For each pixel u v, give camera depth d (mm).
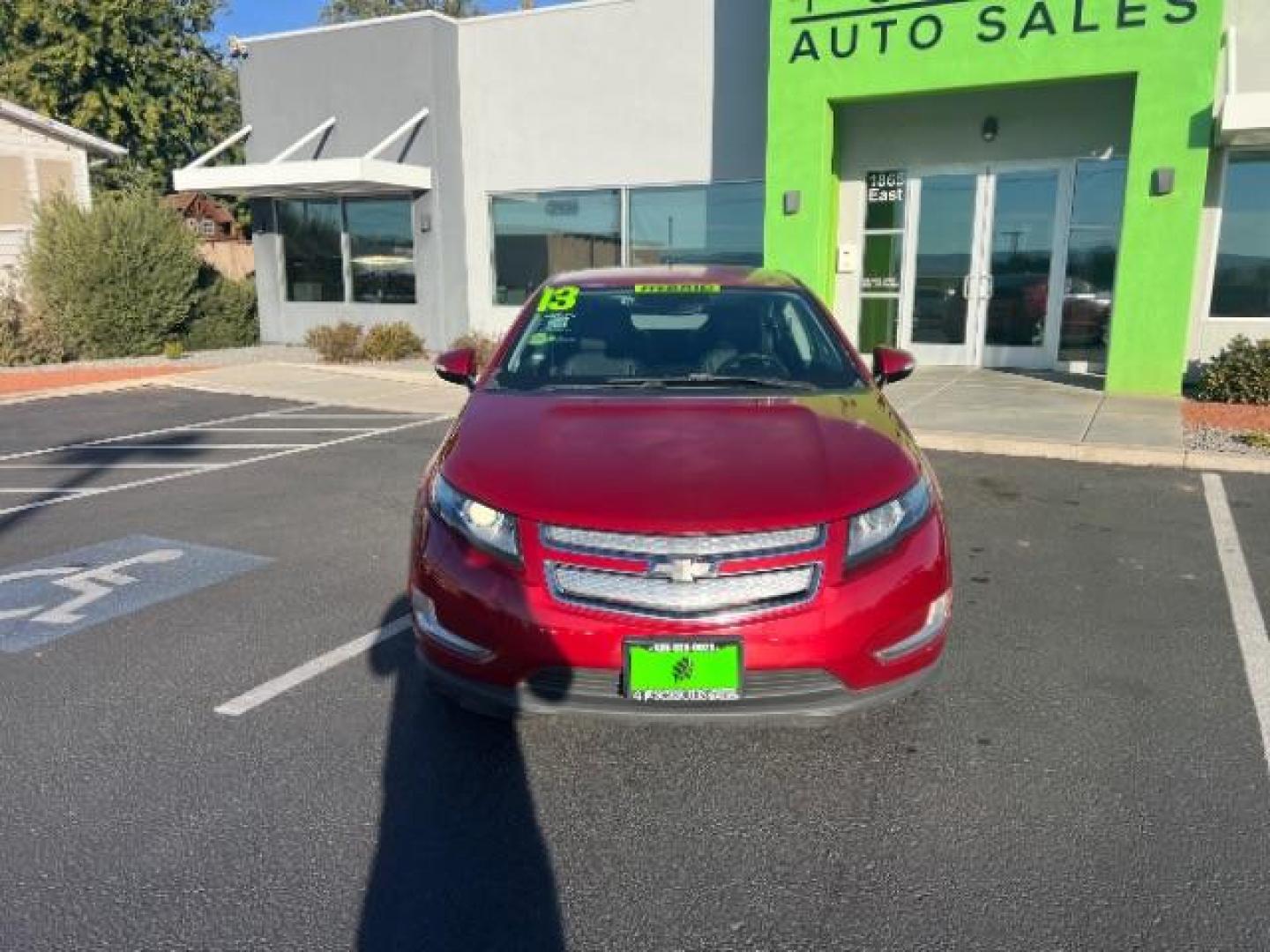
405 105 15766
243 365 15266
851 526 3105
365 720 3691
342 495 7277
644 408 3838
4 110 17672
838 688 3041
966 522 6258
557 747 3480
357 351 15461
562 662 2998
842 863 2811
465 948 2484
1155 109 9984
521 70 15469
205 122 29984
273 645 4422
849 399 4027
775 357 4426
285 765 3367
